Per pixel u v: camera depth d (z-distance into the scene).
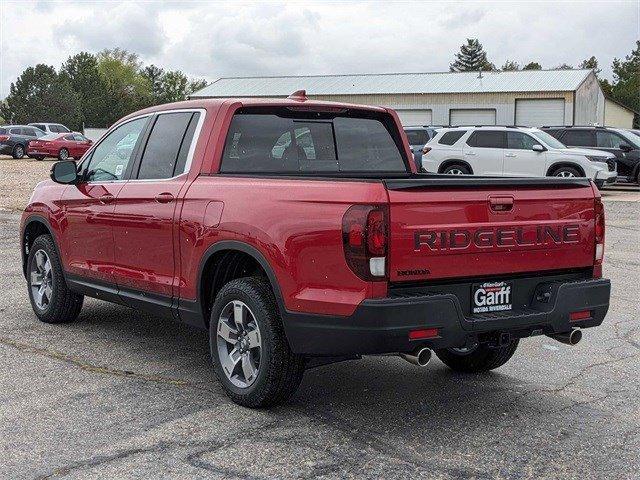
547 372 6.01
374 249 4.30
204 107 5.71
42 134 43.84
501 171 22.59
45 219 7.05
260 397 4.91
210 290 5.46
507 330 4.71
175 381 5.58
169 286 5.63
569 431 4.75
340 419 4.88
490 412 5.07
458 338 4.49
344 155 6.05
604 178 21.92
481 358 5.84
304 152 5.86
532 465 4.23
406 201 4.38
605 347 6.77
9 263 10.66
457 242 4.54
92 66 115.88
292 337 4.68
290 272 4.64
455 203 4.54
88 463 4.15
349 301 4.37
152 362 6.05
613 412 5.10
